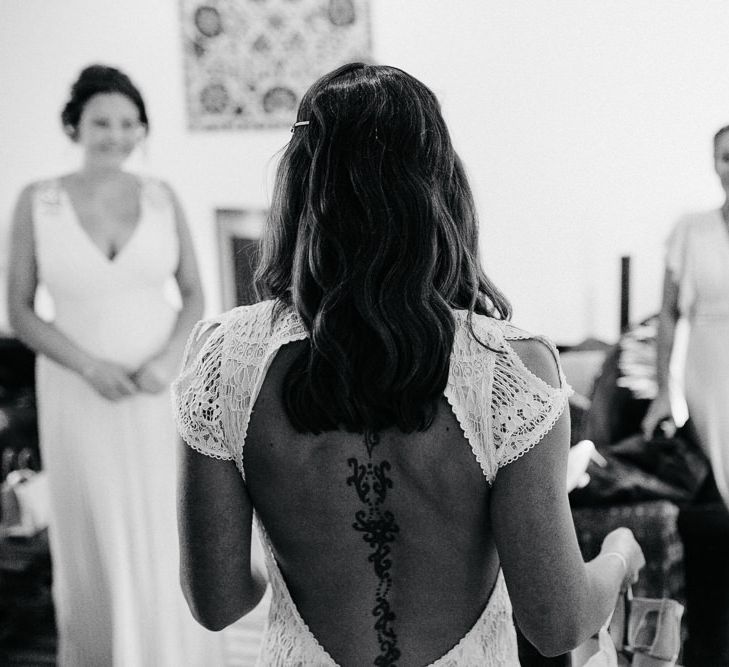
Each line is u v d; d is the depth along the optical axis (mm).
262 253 984
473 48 3402
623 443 2713
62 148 3783
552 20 3314
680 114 3271
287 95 3594
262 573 1081
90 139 2398
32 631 2896
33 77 3744
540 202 3449
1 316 3566
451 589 943
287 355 901
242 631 2844
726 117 3234
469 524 913
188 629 2607
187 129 3703
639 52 3266
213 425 938
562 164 3408
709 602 2420
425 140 881
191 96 3664
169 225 2527
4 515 2896
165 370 2496
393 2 3430
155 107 3707
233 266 3713
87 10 3664
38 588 2898
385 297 845
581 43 3307
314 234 869
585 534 2336
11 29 3719
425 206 859
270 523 958
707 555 2424
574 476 2244
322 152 877
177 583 2584
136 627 2572
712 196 3293
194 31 3607
